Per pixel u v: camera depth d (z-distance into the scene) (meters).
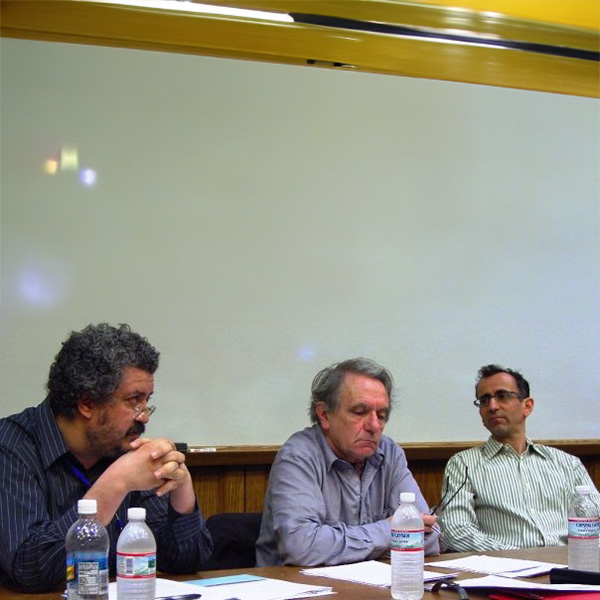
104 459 2.26
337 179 4.30
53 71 3.88
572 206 4.74
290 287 4.18
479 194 4.56
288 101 4.23
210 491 3.92
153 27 2.32
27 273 3.77
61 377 2.16
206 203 4.07
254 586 1.99
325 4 2.39
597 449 4.54
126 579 1.70
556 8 2.58
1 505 2.05
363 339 4.29
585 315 4.72
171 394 3.94
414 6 2.46
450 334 4.45
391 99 4.41
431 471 4.30
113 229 3.91
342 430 2.66
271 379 4.11
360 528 2.48
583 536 2.29
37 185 3.82
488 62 2.60
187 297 4.01
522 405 3.59
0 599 1.91
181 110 4.05
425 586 1.96
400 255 4.39
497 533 3.47
